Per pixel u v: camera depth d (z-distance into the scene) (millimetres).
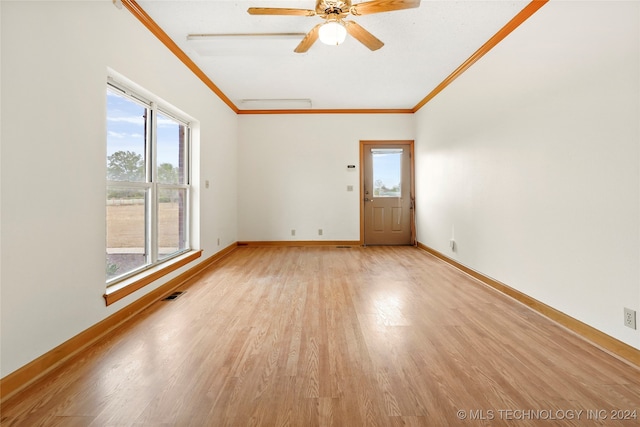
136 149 2666
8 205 1434
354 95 4805
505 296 2830
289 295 2887
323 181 5660
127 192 2529
